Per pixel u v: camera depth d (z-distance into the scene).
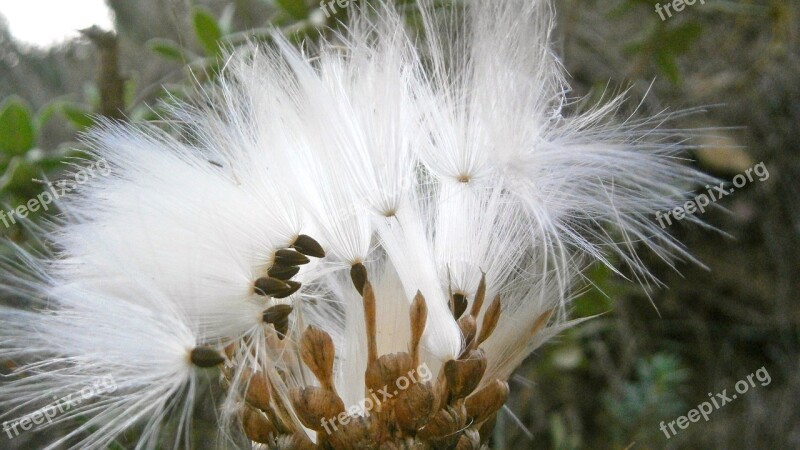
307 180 0.14
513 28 0.15
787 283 0.49
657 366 0.41
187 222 0.14
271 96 0.15
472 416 0.14
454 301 0.15
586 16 0.37
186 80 0.24
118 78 0.22
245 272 0.14
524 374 0.34
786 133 0.47
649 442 0.41
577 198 0.15
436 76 0.15
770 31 0.45
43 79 0.34
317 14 0.22
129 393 0.15
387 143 0.14
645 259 0.26
